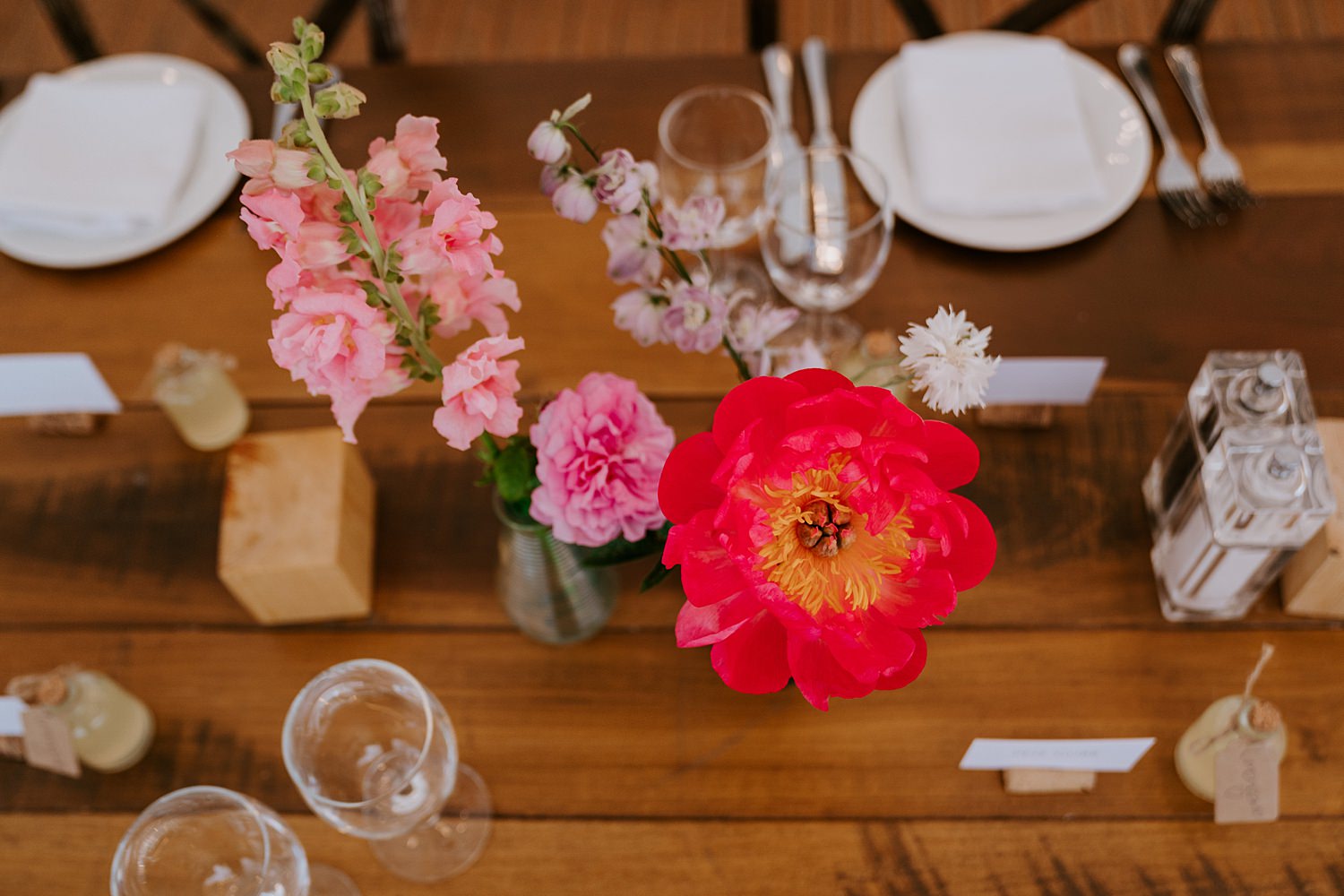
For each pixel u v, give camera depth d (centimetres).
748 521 53
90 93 107
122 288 100
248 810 65
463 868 77
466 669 83
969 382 62
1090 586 85
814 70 107
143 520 91
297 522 82
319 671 84
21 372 89
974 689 81
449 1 209
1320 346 92
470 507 90
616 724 81
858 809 78
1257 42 107
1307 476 73
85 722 78
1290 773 77
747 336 71
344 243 54
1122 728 80
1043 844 76
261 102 110
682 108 96
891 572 57
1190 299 95
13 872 78
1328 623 83
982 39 107
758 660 57
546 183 63
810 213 95
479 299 63
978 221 98
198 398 89
